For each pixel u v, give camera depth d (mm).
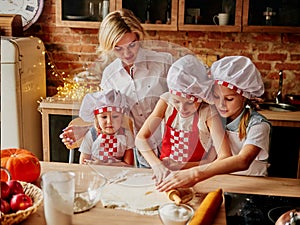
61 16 3215
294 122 2814
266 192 1436
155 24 3133
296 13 3070
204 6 3139
